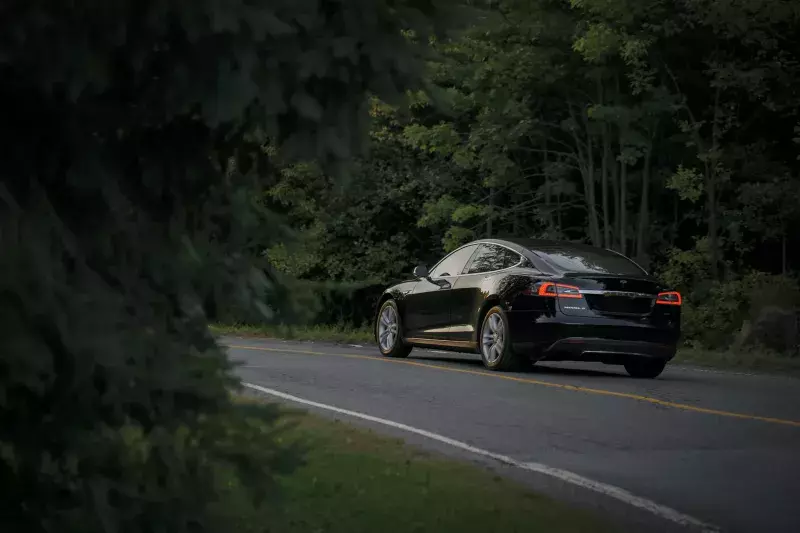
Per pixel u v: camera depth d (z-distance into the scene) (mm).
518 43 26156
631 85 26359
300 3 3752
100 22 3441
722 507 7152
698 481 7996
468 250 18344
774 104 26609
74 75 3447
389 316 19578
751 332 23156
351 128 4062
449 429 10383
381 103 4141
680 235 29875
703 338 25484
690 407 12180
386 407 11906
